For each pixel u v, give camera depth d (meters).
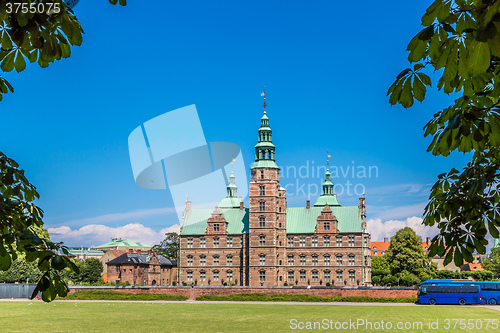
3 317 51.25
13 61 7.59
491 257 156.88
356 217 111.62
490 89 8.00
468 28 6.09
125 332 39.69
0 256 7.96
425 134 8.30
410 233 110.06
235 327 42.69
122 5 8.07
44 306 66.12
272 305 69.06
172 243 156.75
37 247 7.98
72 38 7.62
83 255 192.88
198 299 81.94
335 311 58.53
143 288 86.75
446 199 9.43
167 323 45.66
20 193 9.68
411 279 105.12
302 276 111.12
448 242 9.23
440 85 7.04
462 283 73.50
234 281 113.88
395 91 7.25
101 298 81.44
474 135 7.42
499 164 9.37
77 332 39.62
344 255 110.19
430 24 6.23
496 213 8.98
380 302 76.31
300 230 112.56
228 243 115.38
